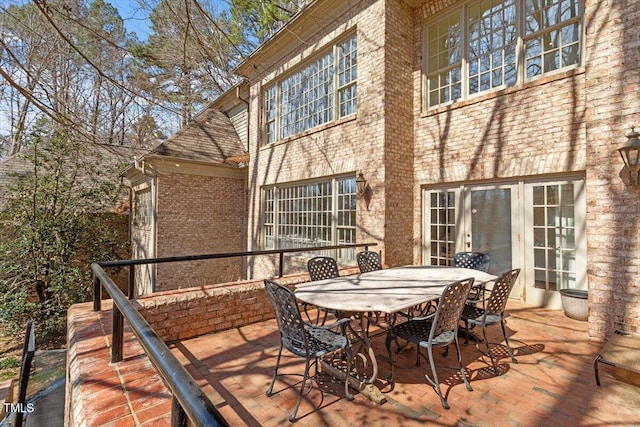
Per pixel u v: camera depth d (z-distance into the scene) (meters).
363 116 6.35
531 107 4.83
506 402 2.58
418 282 3.41
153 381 1.80
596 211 3.69
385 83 5.95
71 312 3.13
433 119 6.11
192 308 3.90
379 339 3.90
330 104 7.42
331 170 7.14
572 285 4.61
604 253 3.64
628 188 3.46
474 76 5.68
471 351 3.53
